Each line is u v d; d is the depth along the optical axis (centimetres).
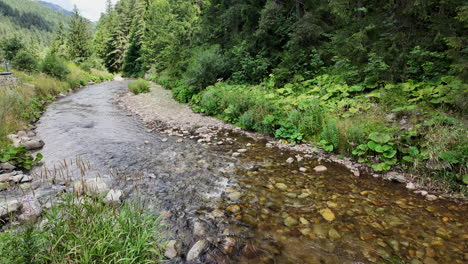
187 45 1927
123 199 351
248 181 426
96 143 627
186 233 283
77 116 935
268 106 762
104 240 212
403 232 285
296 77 924
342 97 752
